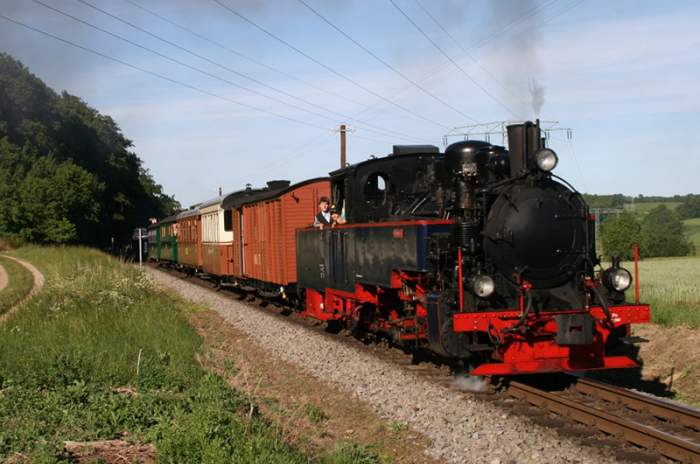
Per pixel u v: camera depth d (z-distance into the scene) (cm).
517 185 898
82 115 6619
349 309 1277
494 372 809
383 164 1159
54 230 4803
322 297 1461
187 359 1029
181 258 3412
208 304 1966
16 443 597
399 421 736
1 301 1716
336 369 1003
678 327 1204
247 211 2114
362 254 1170
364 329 1291
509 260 876
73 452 588
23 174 5109
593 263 936
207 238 2723
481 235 887
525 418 720
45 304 1430
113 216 6419
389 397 831
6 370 889
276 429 676
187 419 648
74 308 1374
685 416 689
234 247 2278
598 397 816
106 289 1577
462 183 904
